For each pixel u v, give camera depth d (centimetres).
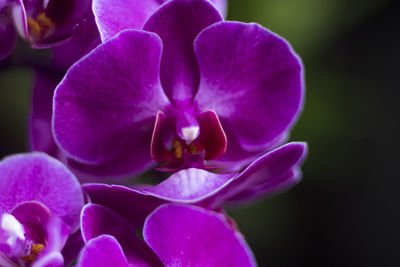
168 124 44
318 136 63
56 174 42
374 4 63
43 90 45
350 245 68
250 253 41
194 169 43
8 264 41
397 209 68
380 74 69
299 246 67
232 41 44
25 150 59
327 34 62
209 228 41
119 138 44
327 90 63
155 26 43
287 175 47
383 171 68
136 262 42
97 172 44
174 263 42
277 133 45
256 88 44
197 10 43
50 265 41
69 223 42
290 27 60
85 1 44
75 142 43
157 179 46
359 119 67
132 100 44
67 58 45
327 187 68
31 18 44
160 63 44
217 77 44
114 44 42
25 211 42
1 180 41
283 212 65
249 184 45
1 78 58
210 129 44
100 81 43
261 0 59
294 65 44
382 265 68
